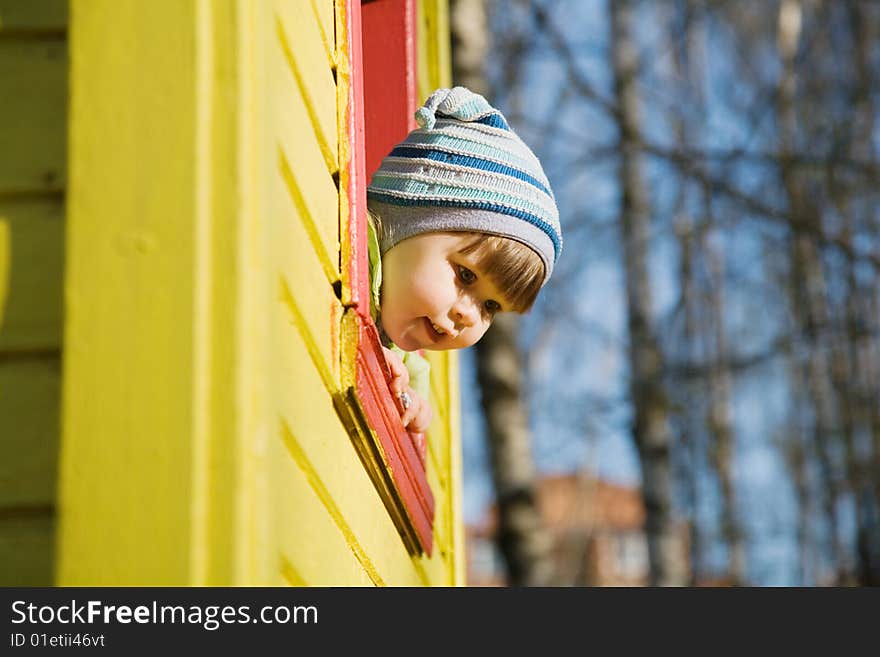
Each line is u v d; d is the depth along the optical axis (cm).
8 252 178
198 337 167
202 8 181
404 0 413
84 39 180
